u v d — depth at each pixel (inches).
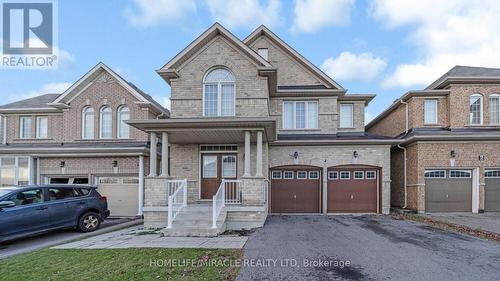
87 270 244.5
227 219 478.6
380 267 257.9
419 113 726.5
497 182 671.8
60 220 433.7
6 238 375.6
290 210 685.3
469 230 439.8
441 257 289.9
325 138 700.7
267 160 639.8
